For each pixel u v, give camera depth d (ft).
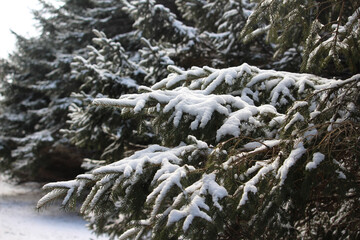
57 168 49.06
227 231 7.85
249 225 6.91
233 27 18.75
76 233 30.81
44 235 29.86
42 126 48.16
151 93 7.98
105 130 17.24
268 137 7.93
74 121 17.44
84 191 7.07
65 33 47.65
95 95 18.02
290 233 7.23
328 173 5.98
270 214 6.60
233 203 6.27
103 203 7.30
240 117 7.72
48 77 45.93
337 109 7.40
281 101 8.70
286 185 6.13
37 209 6.81
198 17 22.89
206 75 9.53
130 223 8.02
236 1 18.06
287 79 8.86
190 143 8.16
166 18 20.86
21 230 30.86
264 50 20.17
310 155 6.34
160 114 8.14
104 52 18.78
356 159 6.60
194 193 6.11
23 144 46.09
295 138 6.68
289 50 16.06
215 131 8.13
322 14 12.46
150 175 7.56
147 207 7.61
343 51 8.55
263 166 6.81
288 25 9.64
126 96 8.43
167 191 5.97
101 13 43.01
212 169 6.51
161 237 5.86
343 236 7.72
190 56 21.94
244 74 8.97
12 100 52.08
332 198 7.84
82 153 44.37
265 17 9.91
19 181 54.44
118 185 6.98
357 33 8.23
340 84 7.77
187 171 6.51
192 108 7.90
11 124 50.11
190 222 5.42
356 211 7.54
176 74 9.66
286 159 6.29
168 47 22.30
